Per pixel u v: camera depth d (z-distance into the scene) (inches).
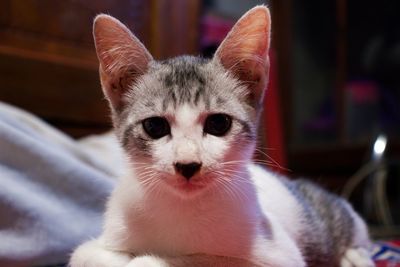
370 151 28.7
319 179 28.8
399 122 30.4
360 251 15.4
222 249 11.2
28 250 14.0
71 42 21.9
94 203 15.8
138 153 11.6
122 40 12.1
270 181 14.1
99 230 15.2
